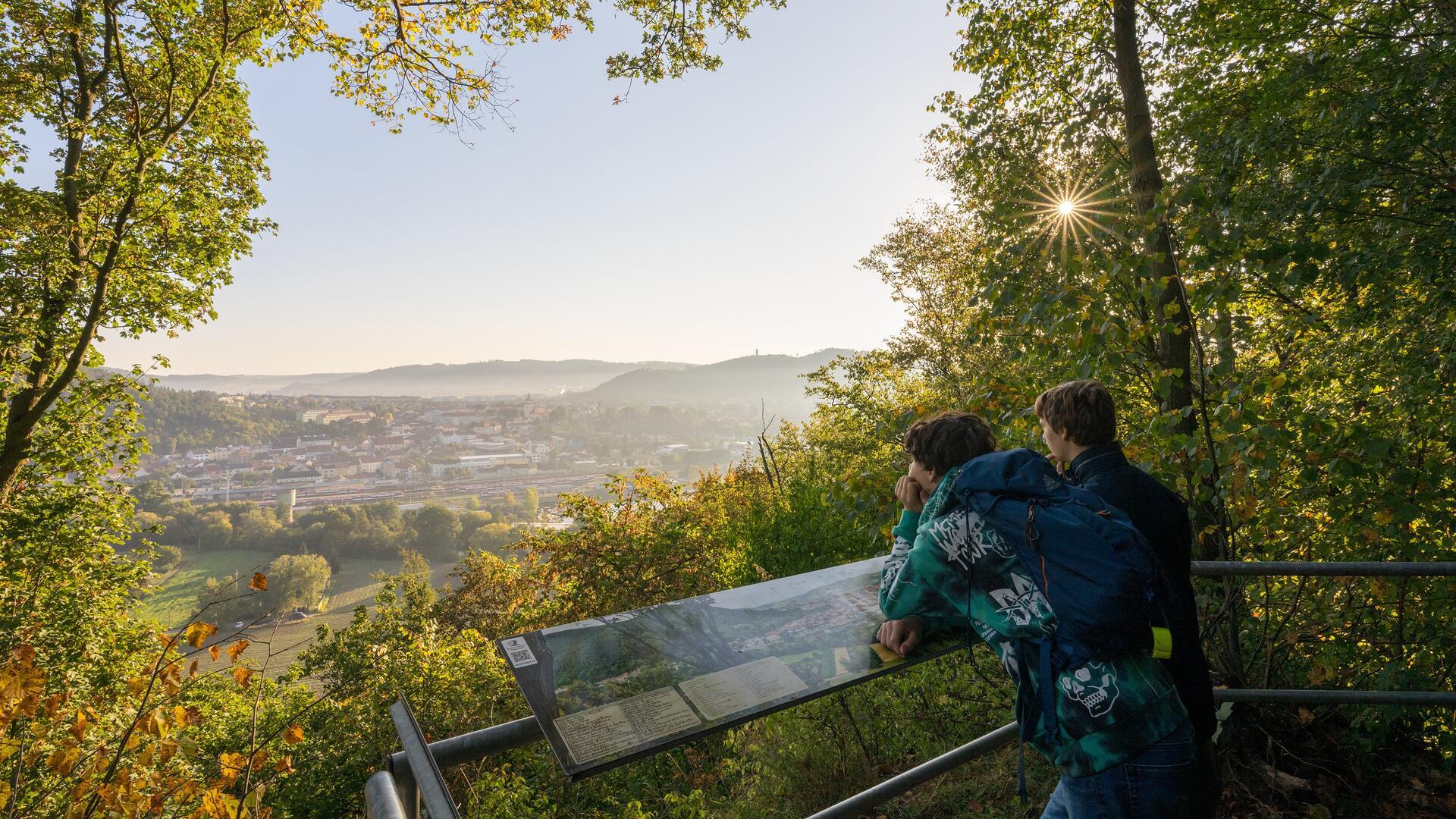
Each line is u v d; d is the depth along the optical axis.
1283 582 3.61
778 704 1.23
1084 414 1.79
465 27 9.22
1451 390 4.23
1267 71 6.59
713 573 13.87
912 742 3.96
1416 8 5.79
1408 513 2.98
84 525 16.36
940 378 18.70
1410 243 4.83
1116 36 5.38
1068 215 4.08
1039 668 1.30
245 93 16.70
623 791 6.56
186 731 2.95
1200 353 3.32
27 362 15.58
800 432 27.00
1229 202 4.49
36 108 15.12
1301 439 3.15
